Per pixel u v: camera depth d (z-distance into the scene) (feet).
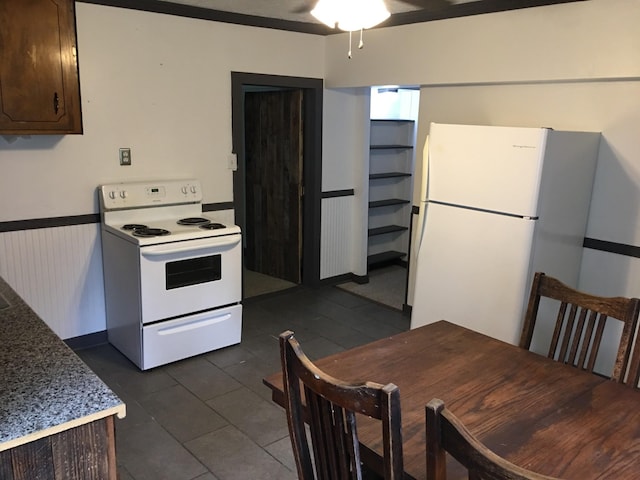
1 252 10.60
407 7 11.95
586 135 9.85
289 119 15.76
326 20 7.86
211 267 11.49
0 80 9.26
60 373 4.83
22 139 10.47
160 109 12.23
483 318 10.05
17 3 9.18
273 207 16.94
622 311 6.16
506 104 11.64
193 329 11.41
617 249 10.38
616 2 9.35
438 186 10.50
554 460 4.38
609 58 9.58
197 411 9.58
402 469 3.66
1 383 4.61
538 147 8.88
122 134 11.76
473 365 6.14
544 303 9.73
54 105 9.89
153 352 10.91
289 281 16.97
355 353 6.40
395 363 6.15
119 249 11.00
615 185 10.22
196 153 13.03
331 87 15.14
